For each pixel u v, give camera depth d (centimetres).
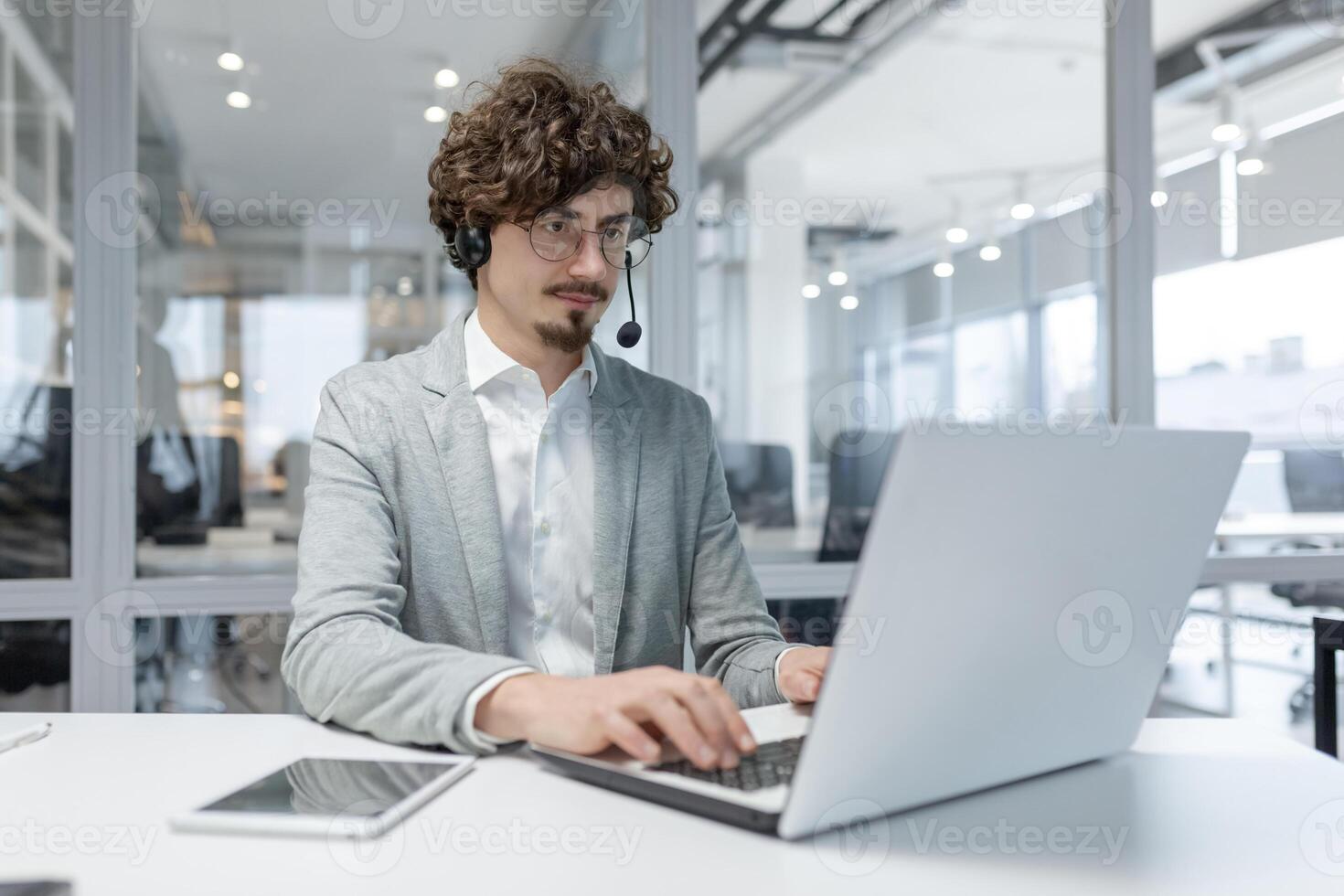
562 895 51
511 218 110
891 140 238
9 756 78
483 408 120
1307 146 255
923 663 58
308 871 54
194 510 217
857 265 236
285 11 220
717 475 132
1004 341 242
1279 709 249
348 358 223
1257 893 52
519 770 74
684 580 127
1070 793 70
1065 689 70
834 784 58
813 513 234
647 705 68
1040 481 60
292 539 221
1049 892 52
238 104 218
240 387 219
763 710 87
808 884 53
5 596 208
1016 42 242
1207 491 73
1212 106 251
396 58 223
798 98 234
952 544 57
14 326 212
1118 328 244
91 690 212
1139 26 244
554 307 112
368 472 110
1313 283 254
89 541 212
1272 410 253
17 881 52
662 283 227
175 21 216
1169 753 82
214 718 91
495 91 118
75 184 212
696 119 228
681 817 63
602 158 110
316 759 75
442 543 112
